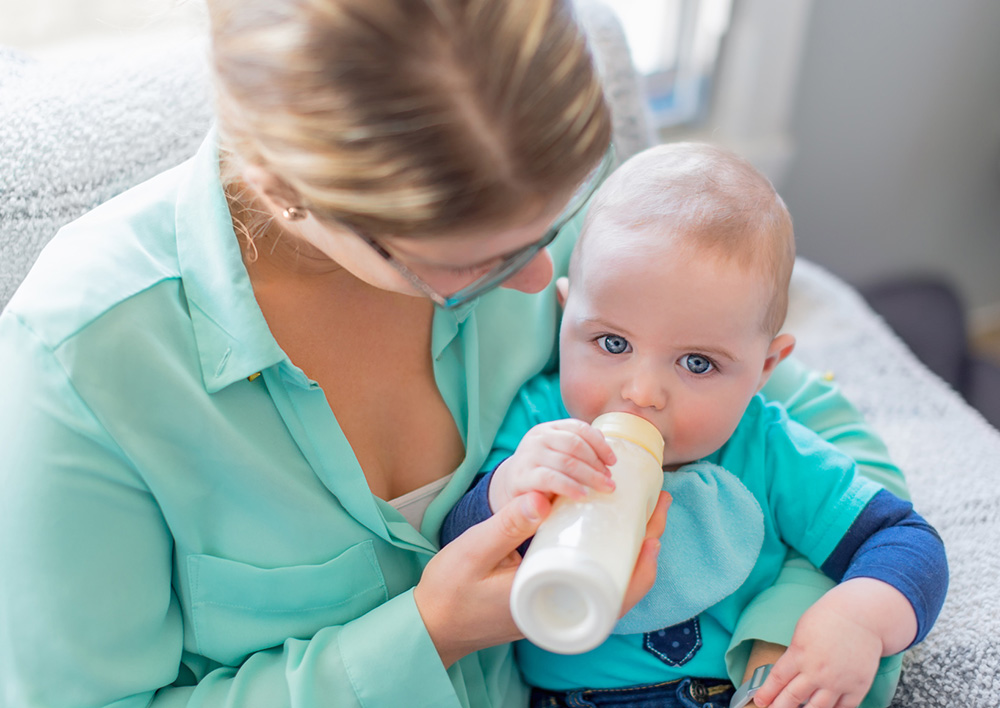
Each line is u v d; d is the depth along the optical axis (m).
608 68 1.17
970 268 2.41
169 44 0.99
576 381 0.83
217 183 0.71
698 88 1.84
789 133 1.91
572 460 0.65
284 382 0.72
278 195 0.57
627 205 0.82
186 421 0.68
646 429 0.74
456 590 0.70
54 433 0.64
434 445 0.85
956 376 1.91
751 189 0.83
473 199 0.50
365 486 0.75
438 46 0.47
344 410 0.79
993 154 2.20
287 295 0.75
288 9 0.48
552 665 0.89
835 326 1.31
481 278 0.62
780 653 0.86
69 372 0.63
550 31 0.49
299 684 0.70
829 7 1.76
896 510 0.87
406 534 0.80
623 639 0.87
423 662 0.71
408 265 0.58
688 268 0.78
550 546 0.57
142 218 0.72
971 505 1.01
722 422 0.82
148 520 0.69
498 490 0.76
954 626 0.90
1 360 0.65
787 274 0.85
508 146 0.49
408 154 0.48
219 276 0.69
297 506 0.73
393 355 0.82
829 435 1.01
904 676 0.88
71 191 0.88
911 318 1.96
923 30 1.91
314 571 0.75
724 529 0.86
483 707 0.84
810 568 0.90
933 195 2.20
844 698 0.79
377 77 0.47
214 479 0.70
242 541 0.73
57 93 0.90
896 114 2.01
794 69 1.78
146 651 0.71
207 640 0.75
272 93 0.49
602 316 0.80
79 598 0.65
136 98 0.93
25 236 0.86
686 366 0.81
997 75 2.08
